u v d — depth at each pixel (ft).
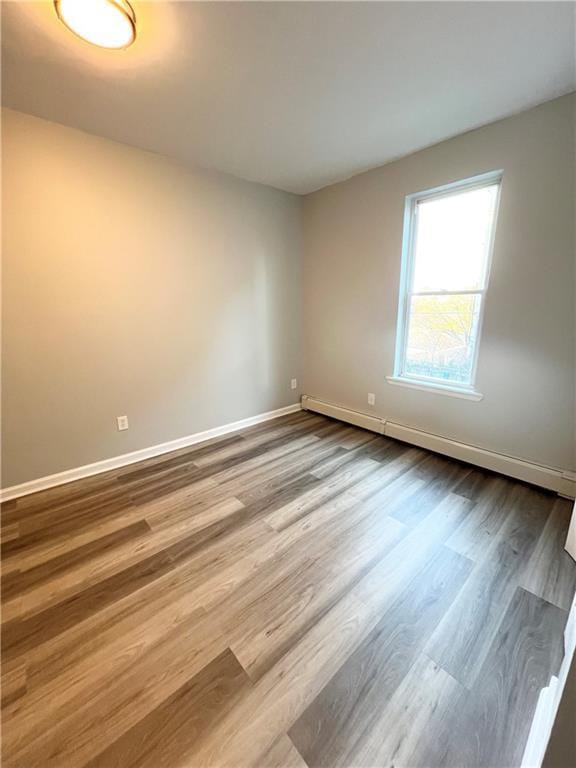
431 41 4.84
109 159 7.66
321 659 3.98
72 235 7.41
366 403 11.18
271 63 5.24
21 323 7.07
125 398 8.77
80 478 8.22
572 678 2.44
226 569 5.37
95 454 8.43
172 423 9.77
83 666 3.91
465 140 7.52
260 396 11.99
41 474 7.70
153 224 8.55
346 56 5.12
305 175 9.90
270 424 11.92
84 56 5.02
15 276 6.88
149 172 8.29
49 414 7.67
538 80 5.73
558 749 2.48
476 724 3.34
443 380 9.19
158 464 8.97
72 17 4.17
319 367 12.57
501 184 7.16
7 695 3.61
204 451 9.75
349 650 4.08
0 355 6.93
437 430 9.35
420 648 4.10
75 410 8.02
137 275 8.50
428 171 8.28
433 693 3.61
